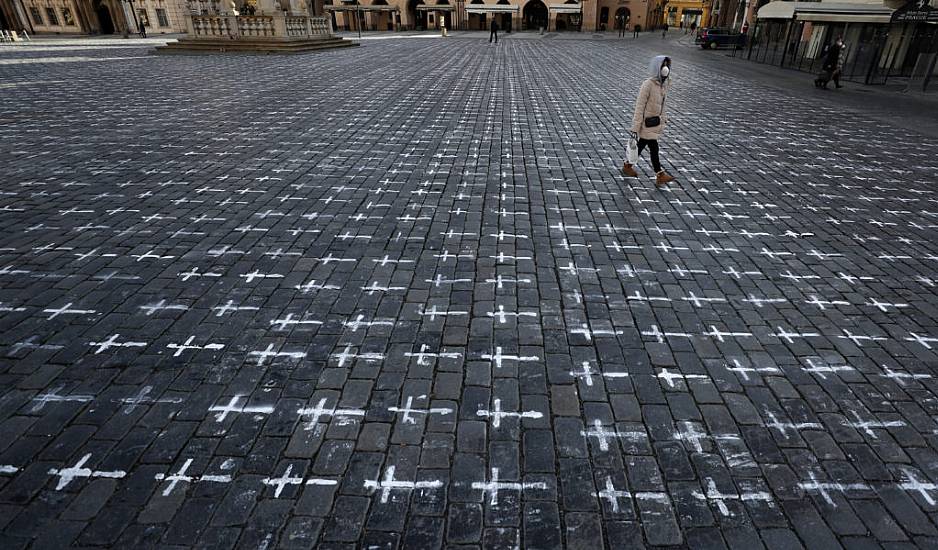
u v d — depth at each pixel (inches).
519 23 2098.9
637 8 2228.1
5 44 1360.7
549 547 91.9
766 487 104.2
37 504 97.4
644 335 151.3
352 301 165.3
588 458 110.5
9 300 161.8
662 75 255.9
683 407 124.6
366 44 1300.4
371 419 119.4
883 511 99.1
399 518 96.6
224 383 129.3
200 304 162.2
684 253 201.0
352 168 294.2
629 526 95.9
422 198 250.8
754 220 232.5
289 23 1029.2
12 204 236.1
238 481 103.2
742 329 154.4
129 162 299.4
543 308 163.5
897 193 269.4
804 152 344.5
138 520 94.8
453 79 668.1
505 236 212.2
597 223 226.5
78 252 193.0
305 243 203.3
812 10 765.3
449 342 146.6
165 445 111.2
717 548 92.0
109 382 128.8
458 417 120.6
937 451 112.8
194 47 997.2
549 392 128.8
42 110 440.1
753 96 573.9
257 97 513.3
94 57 924.0
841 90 633.6
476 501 100.3
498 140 359.6
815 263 194.2
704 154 336.2
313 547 90.7
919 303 168.9
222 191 256.4
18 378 129.4
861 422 120.3
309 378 131.7
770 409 124.2
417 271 183.9
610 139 368.5
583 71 775.7
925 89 631.2
